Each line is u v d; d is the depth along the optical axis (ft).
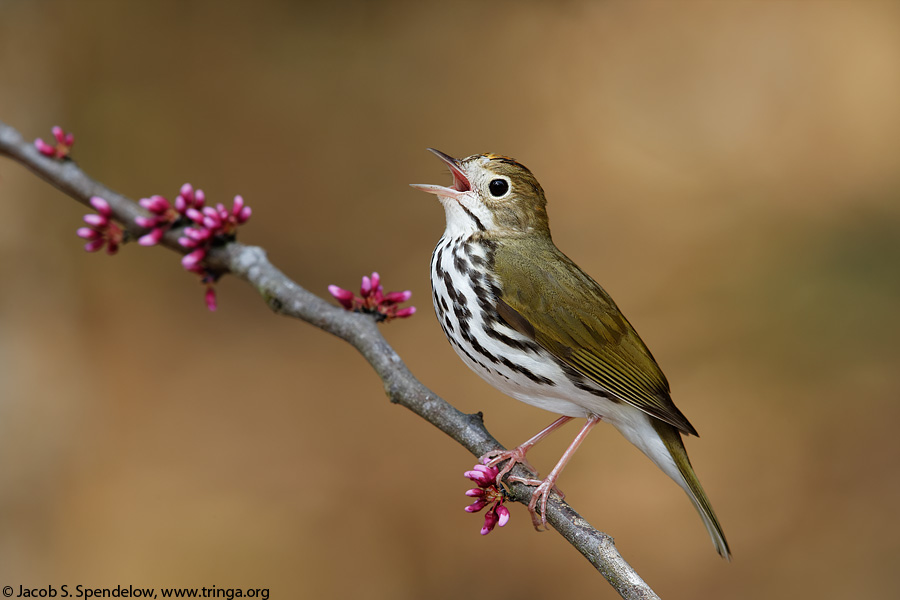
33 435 40.63
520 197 25.85
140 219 25.79
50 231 42.98
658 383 24.41
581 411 24.62
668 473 24.80
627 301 47.83
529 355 24.23
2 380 40.34
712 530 23.73
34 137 45.62
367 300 24.17
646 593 18.67
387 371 22.65
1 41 44.50
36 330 41.98
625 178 52.85
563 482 41.39
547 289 24.23
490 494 21.24
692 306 47.24
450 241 25.43
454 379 45.19
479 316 24.39
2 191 41.29
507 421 43.34
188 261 24.76
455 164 26.03
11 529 38.83
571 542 19.97
